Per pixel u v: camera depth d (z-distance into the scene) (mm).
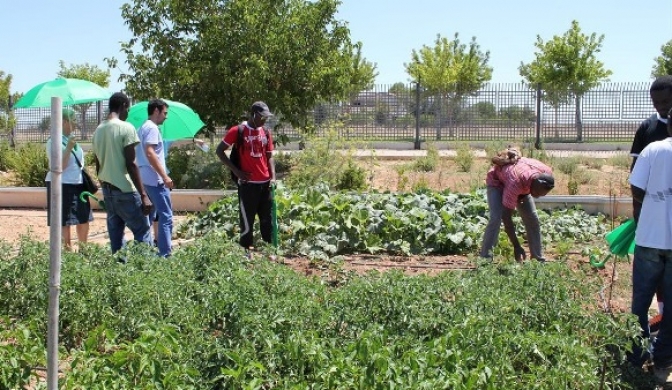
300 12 18547
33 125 30516
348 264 9789
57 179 3807
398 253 10445
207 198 14148
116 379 4438
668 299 5551
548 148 29344
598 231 11727
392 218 10609
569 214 12227
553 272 6207
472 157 21500
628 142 29672
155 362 4438
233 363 4750
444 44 42781
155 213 9188
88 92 9680
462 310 5406
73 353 4754
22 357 4797
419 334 5336
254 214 9125
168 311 5680
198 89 18156
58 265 3877
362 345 4547
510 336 4938
